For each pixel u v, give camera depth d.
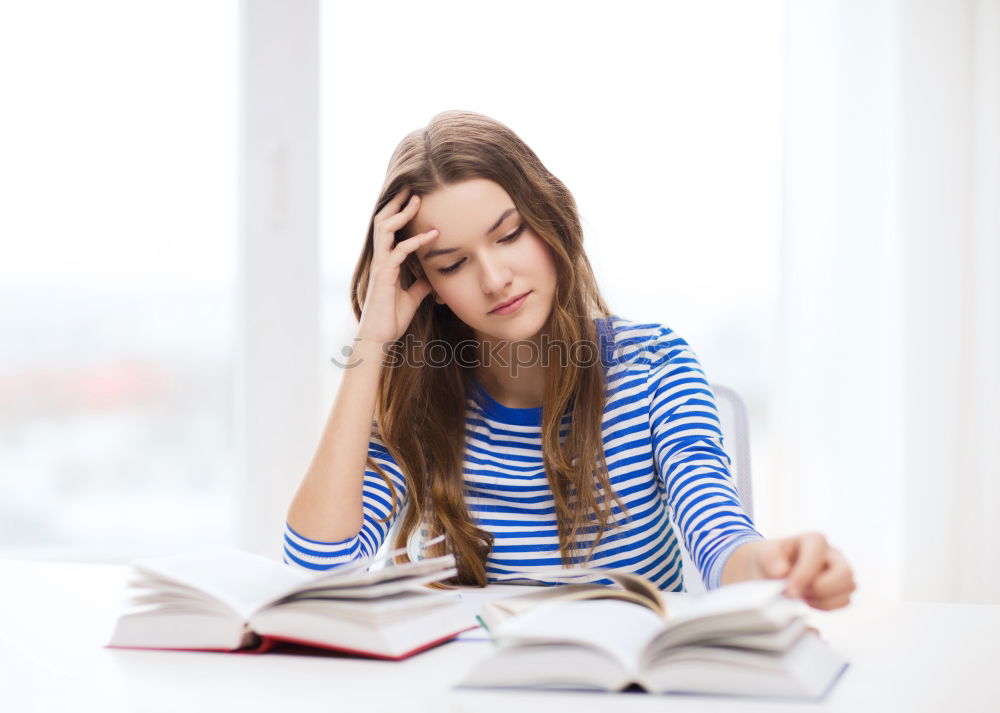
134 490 2.36
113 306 2.34
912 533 2.13
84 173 2.32
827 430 2.17
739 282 2.20
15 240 2.33
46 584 1.05
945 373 2.13
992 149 2.13
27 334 2.35
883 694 0.63
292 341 2.27
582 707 0.60
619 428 1.20
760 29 2.20
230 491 2.33
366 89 2.28
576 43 2.23
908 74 2.14
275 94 2.28
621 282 2.21
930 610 0.92
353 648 0.72
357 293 1.28
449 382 1.25
